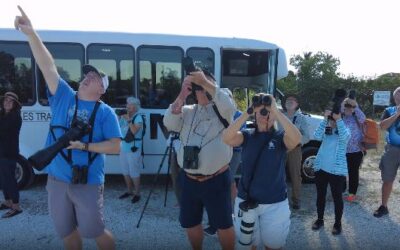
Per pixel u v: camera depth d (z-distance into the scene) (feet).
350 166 19.51
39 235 14.69
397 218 17.29
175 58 21.45
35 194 20.33
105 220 16.55
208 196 10.68
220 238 11.01
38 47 9.82
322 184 15.67
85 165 9.74
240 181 10.64
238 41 21.76
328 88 87.25
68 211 9.93
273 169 10.12
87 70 10.16
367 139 19.11
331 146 15.25
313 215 17.61
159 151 21.48
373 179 24.63
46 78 10.07
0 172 16.74
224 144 10.68
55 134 10.03
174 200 19.60
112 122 10.20
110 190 21.31
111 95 21.25
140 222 16.37
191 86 10.54
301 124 18.39
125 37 21.16
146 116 21.36
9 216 16.69
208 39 21.58
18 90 20.88
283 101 20.68
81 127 9.54
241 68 25.35
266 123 10.19
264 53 23.34
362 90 79.30
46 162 9.01
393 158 17.06
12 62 20.76
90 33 21.06
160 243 14.20
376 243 14.46
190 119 11.03
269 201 10.10
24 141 20.98
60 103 10.14
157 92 21.47
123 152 19.11
